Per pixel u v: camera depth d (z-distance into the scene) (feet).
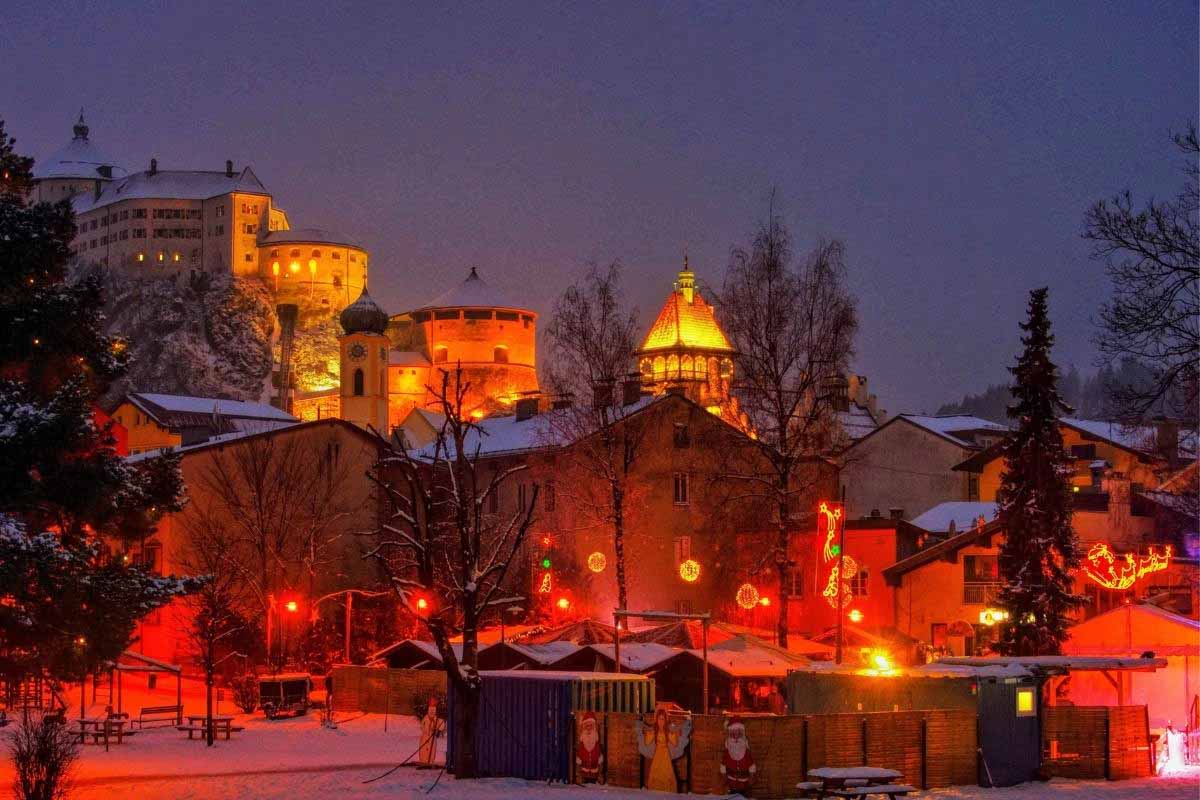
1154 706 213.66
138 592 157.79
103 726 221.46
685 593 347.97
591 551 347.56
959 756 161.58
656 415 350.84
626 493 318.86
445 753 195.93
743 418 303.27
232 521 344.69
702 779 155.43
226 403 572.92
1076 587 297.74
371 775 172.96
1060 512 244.42
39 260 167.84
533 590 324.80
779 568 271.69
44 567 146.51
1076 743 170.81
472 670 173.27
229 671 312.91
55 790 144.66
